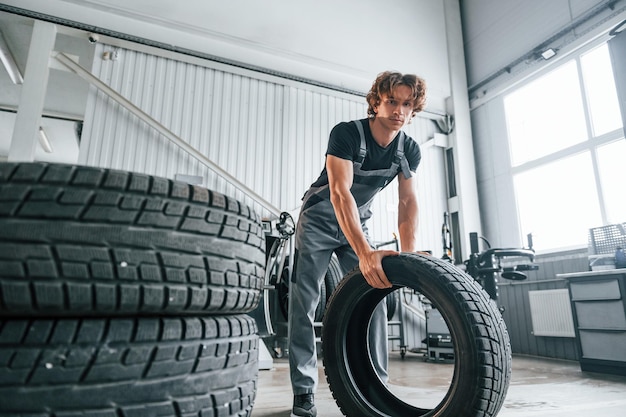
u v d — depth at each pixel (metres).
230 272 0.78
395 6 5.54
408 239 1.46
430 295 0.96
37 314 0.59
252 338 0.88
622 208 3.74
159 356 0.65
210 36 4.38
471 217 5.16
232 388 0.77
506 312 4.50
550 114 4.53
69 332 0.59
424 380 2.34
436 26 5.77
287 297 3.45
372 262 1.07
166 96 4.30
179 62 4.44
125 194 0.66
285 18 4.79
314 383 1.38
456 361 0.89
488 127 5.31
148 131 4.12
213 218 0.75
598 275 2.80
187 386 0.68
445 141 5.52
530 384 2.21
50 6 3.86
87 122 3.93
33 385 0.56
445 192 5.47
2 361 0.56
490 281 3.36
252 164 4.52
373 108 1.41
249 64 4.63
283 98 4.87
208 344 0.72
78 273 0.60
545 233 4.44
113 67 4.15
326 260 1.49
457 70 5.62
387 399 1.16
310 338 1.41
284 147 4.71
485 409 0.85
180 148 4.20
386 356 1.45
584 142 4.07
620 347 2.65
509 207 4.87
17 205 0.60
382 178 1.47
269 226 4.05
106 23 4.04
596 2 4.05
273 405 1.60
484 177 5.29
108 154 3.94
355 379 1.19
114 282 0.62
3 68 4.99
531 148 4.73
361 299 1.21
